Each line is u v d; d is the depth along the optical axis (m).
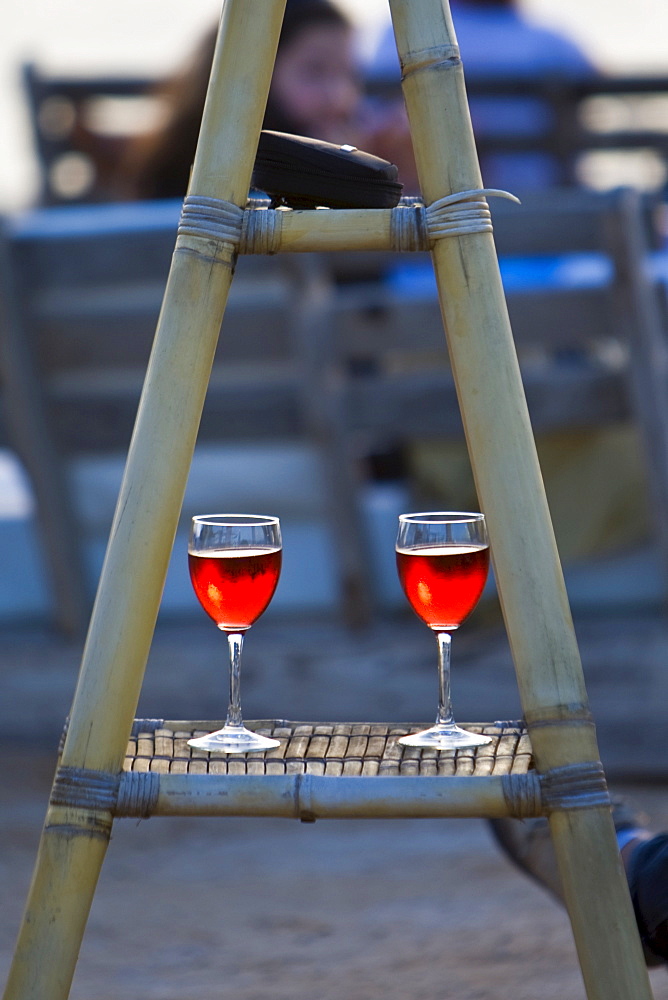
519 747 3.75
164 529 3.61
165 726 3.97
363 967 6.11
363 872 7.64
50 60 27.80
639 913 3.93
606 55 26.94
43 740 9.45
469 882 7.38
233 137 3.66
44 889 3.48
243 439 8.83
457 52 3.69
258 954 6.34
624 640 8.84
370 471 10.37
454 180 3.65
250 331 8.52
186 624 9.50
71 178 14.77
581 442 9.04
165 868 7.76
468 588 3.80
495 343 3.61
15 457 8.91
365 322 8.63
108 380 8.88
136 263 8.53
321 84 10.41
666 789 8.77
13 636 9.52
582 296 8.54
